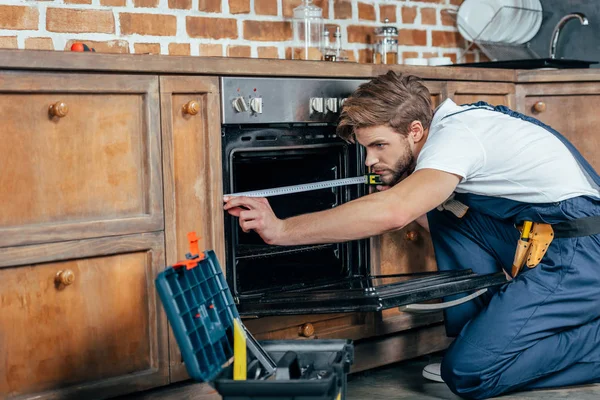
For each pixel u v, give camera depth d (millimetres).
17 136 1877
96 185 2016
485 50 3682
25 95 1883
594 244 2385
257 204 2225
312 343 1893
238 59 2254
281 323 2432
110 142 2037
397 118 2332
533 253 2395
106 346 2051
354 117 2342
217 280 1845
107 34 2676
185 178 2188
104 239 2020
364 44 3432
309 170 2594
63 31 2576
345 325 2605
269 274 2461
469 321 2420
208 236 2238
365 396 2465
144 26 2764
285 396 1577
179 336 1556
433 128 2369
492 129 2328
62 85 1924
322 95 2473
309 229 2178
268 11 3092
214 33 2943
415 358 2939
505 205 2420
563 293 2350
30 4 2502
